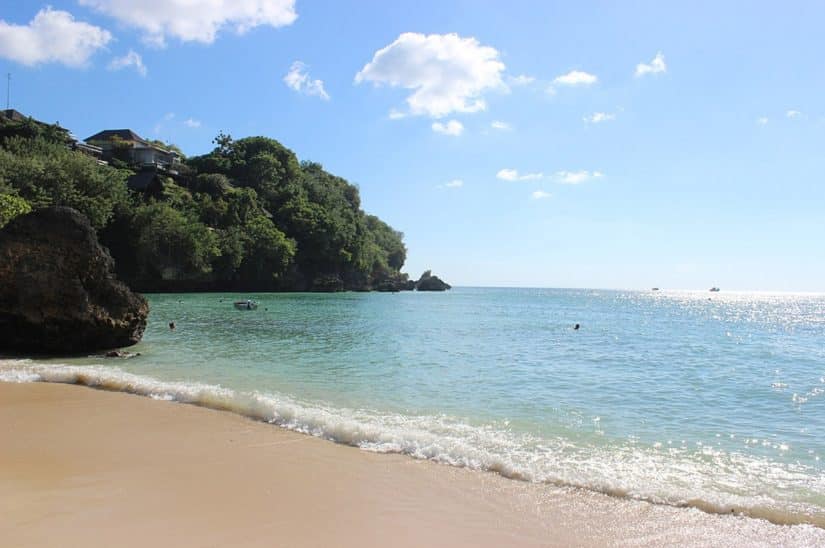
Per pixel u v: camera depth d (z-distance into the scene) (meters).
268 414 10.34
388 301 77.75
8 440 8.57
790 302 154.88
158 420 10.03
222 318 36.66
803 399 13.99
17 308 18.45
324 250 102.88
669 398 13.80
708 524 5.97
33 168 62.56
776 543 5.54
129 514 5.72
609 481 7.18
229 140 122.44
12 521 5.44
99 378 13.58
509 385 15.06
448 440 8.95
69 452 8.00
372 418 10.62
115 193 71.81
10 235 19.00
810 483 7.44
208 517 5.71
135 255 73.25
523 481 7.18
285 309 49.34
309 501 6.28
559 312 65.31
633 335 35.28
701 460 8.48
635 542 5.48
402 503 6.32
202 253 75.19
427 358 20.52
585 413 11.70
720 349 27.70
